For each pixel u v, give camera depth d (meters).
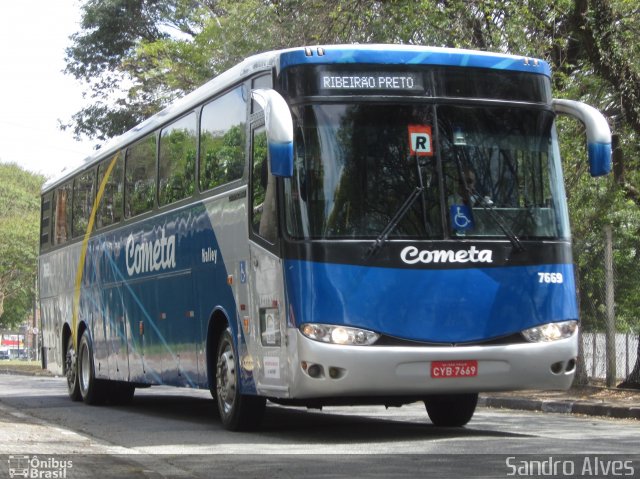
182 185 14.22
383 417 14.80
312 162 10.55
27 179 84.44
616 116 19.45
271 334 10.93
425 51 10.97
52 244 22.17
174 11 42.38
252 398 12.16
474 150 10.87
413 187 10.62
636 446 10.47
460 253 10.59
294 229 10.47
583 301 20.70
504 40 18.52
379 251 10.42
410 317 10.40
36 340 86.75
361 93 10.74
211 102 13.23
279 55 10.88
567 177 18.78
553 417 14.97
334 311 10.29
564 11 18.22
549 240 10.93
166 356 14.85
